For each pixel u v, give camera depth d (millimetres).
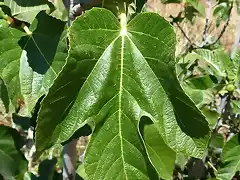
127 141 347
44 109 334
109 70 347
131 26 352
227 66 732
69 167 580
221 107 807
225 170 674
